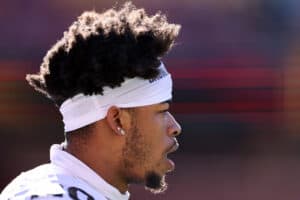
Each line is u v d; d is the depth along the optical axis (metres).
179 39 46.38
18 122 46.06
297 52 47.47
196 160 44.69
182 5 47.06
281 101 46.44
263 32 48.03
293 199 40.75
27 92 46.16
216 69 46.00
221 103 45.94
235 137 45.97
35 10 46.66
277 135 46.31
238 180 42.62
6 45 46.25
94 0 44.06
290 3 49.72
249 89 46.25
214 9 47.50
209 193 41.22
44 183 6.60
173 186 41.47
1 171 44.38
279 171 43.78
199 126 45.75
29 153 45.22
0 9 46.56
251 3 48.03
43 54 46.22
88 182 6.74
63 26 46.34
